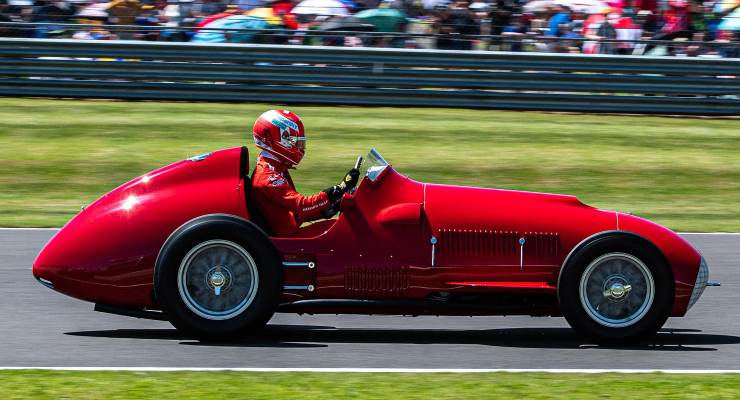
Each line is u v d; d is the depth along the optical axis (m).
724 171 48.34
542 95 58.81
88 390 15.97
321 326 22.19
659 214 40.59
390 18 60.81
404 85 58.78
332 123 53.97
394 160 47.44
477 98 59.06
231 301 19.53
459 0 61.44
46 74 58.91
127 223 19.81
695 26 60.94
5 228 35.06
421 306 20.09
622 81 58.72
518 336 21.45
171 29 60.47
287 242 19.81
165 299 19.23
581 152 50.41
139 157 46.84
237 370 17.58
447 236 20.00
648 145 52.38
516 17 61.09
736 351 20.20
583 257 19.59
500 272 20.06
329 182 44.06
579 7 61.16
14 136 50.12
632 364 18.86
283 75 58.44
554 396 16.00
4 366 17.94
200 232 19.12
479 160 48.12
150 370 17.42
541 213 20.42
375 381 16.84
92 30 60.72
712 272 29.75
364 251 19.86
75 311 23.14
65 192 42.22
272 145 20.69
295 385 16.48
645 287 19.88
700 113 59.41
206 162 20.45
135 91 58.69
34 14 61.16
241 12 61.47
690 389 16.61
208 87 58.59
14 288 25.61
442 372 17.66
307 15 60.91
